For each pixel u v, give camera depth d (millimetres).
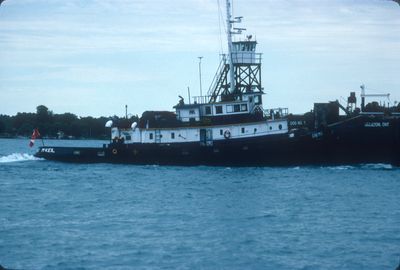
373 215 53312
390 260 38438
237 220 50812
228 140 87312
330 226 48375
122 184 75188
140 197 64500
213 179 77938
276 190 67688
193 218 51781
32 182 78875
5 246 41469
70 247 41188
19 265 36781
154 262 37500
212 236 44656
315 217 52156
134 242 42750
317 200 61219
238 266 36594
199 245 41938
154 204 59688
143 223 49719
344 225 48812
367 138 82688
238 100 89062
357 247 41531
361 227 48156
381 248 41406
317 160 85250
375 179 75375
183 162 89812
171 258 38469
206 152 88188
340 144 83438
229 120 88188
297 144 84688
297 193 65562
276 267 36750
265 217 52156
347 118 87812
